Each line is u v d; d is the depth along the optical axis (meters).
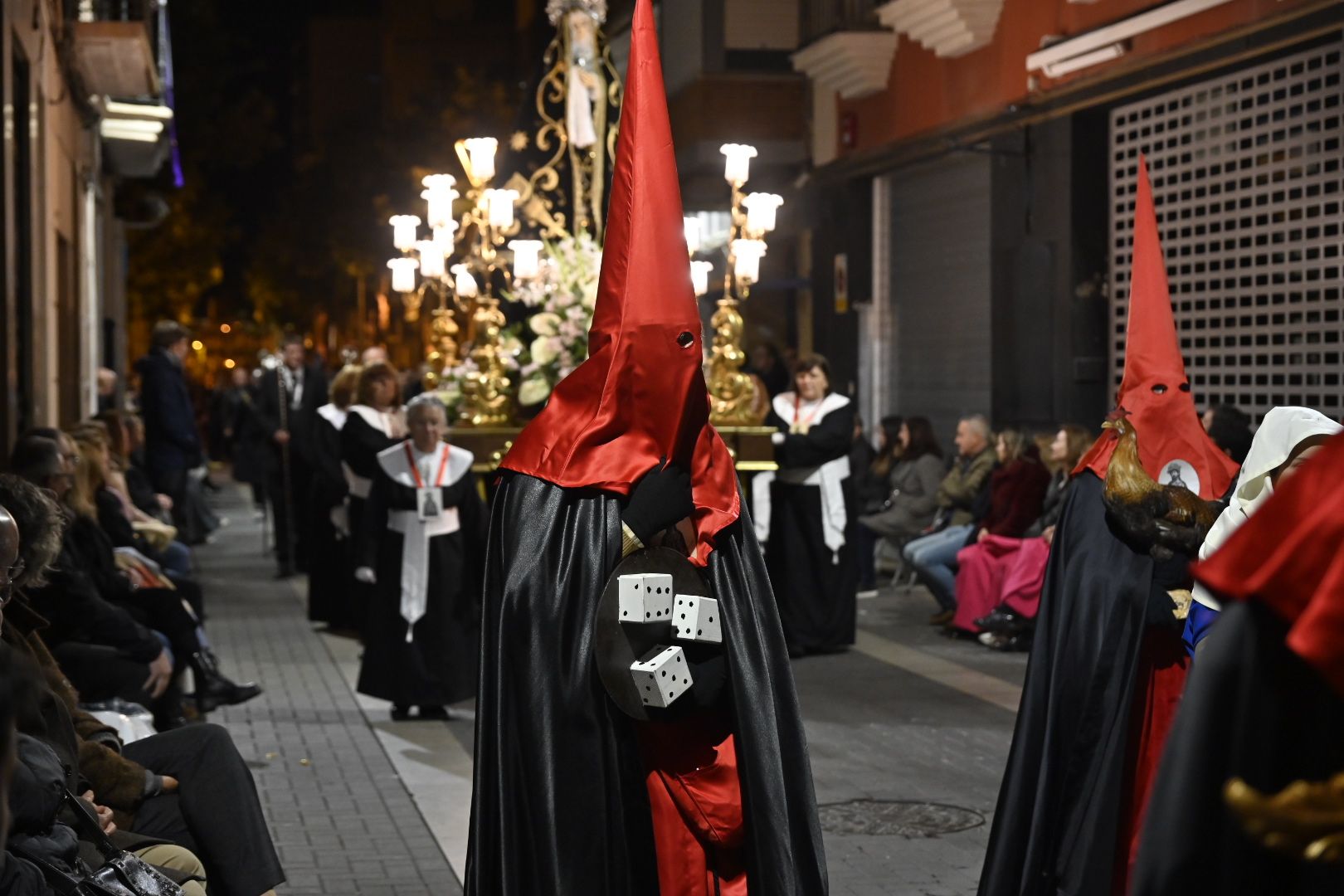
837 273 18.94
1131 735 5.31
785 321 21.62
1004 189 14.83
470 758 8.52
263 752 8.66
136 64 16.03
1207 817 2.15
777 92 20.98
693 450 4.42
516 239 12.54
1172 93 12.69
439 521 9.48
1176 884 2.16
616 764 4.20
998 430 14.90
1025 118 14.33
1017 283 14.60
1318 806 1.93
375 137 48.50
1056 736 5.29
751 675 4.29
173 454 16.03
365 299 52.72
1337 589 2.00
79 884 4.28
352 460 11.77
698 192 21.12
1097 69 13.25
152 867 4.57
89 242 19.33
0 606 4.78
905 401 18.00
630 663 4.16
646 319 4.32
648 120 4.40
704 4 20.88
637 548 4.26
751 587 4.42
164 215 28.27
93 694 7.44
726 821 4.29
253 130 38.69
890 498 15.44
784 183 21.03
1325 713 2.12
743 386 11.80
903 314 17.97
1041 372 14.28
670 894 4.26
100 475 9.38
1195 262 12.58
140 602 8.62
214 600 15.46
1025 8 14.52
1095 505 5.39
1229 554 2.15
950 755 8.51
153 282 38.47
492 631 4.30
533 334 12.09
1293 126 11.34
